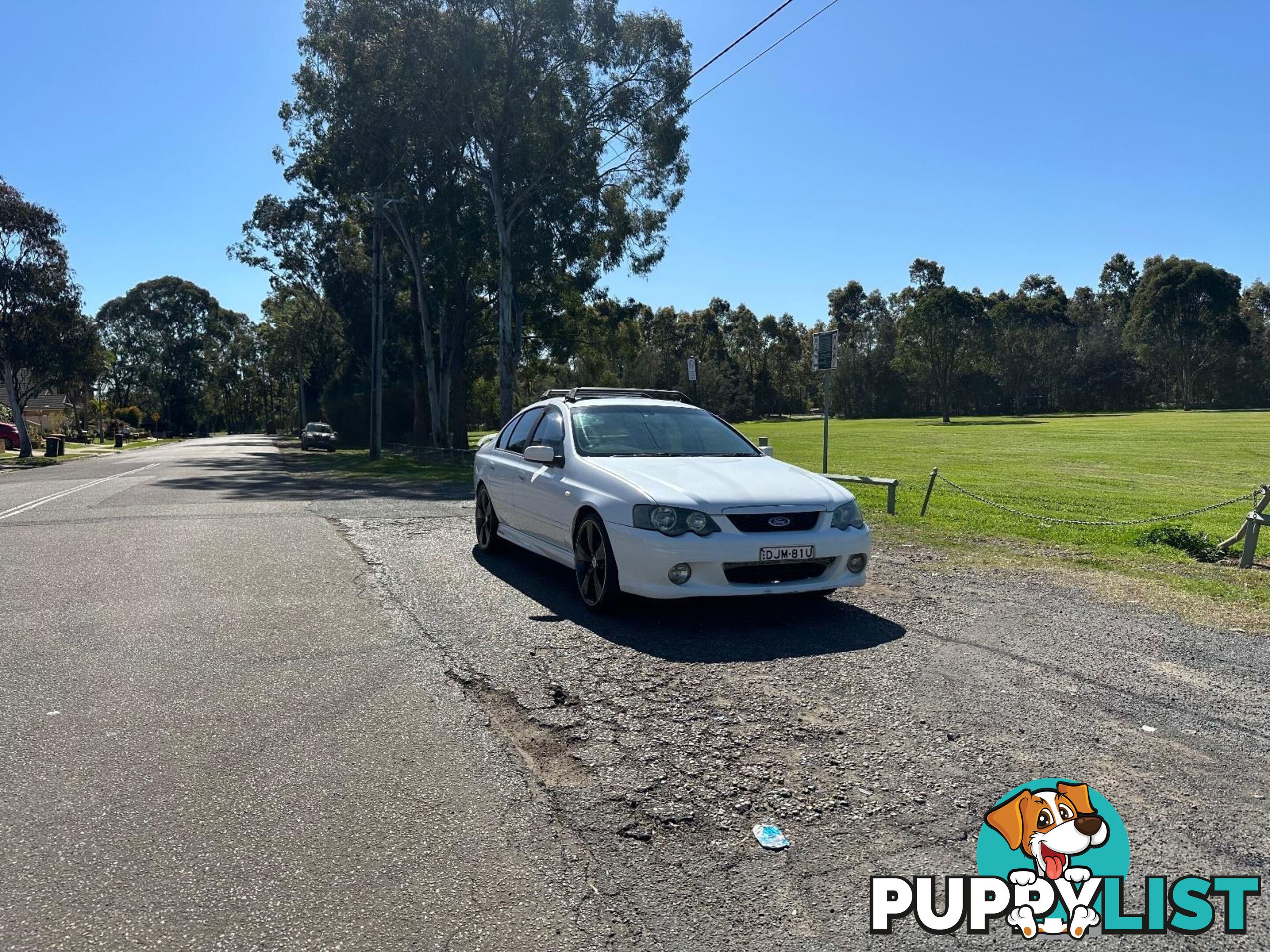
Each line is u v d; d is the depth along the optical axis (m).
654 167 30.91
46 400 88.81
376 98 29.88
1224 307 89.69
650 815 3.41
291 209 47.69
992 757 3.93
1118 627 6.10
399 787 3.64
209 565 8.55
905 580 7.76
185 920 2.72
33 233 37.69
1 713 4.50
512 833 3.27
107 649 5.64
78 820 3.35
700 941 2.64
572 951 2.58
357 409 60.91
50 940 2.61
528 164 29.62
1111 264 113.25
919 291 89.56
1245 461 26.47
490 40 28.06
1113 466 24.73
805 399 108.44
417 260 36.62
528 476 7.79
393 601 6.93
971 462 26.48
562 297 35.22
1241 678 5.01
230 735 4.20
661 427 7.70
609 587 6.23
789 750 4.01
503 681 4.96
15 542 10.34
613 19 28.44
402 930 2.68
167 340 99.50
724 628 6.06
